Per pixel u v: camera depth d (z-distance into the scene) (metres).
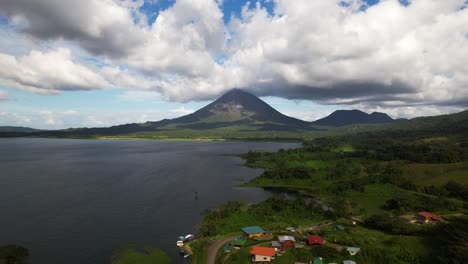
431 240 82.88
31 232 102.06
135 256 84.94
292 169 197.25
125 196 150.00
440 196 139.38
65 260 83.19
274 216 115.25
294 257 79.75
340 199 140.38
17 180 187.62
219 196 154.25
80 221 113.06
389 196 147.00
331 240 89.31
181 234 101.88
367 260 78.31
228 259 81.50
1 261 78.38
